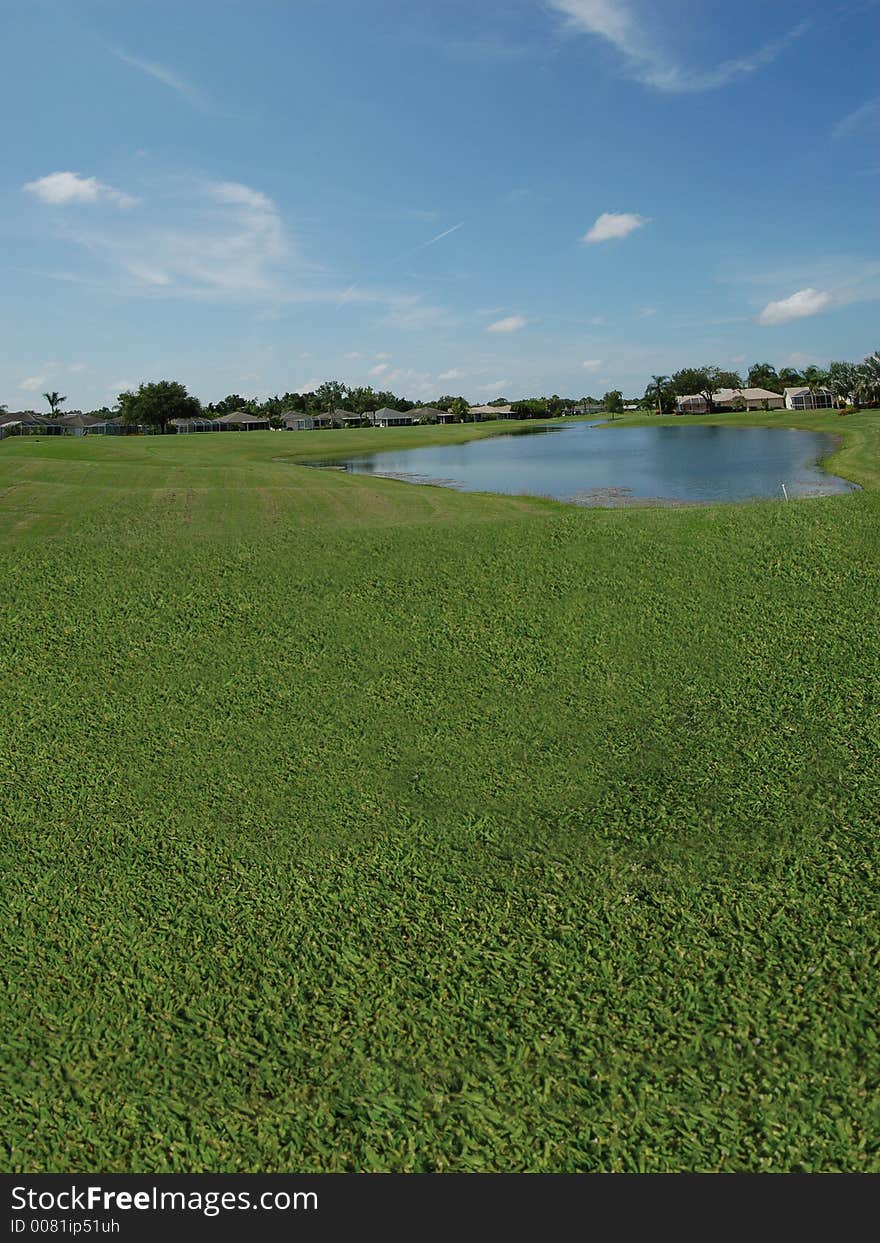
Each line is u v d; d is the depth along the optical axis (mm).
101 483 34125
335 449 76938
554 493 38062
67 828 8852
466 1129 5410
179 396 130625
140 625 14680
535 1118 5453
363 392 164125
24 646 13859
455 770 9828
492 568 16734
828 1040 5848
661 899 7406
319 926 7281
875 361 107625
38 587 16422
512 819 8773
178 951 7023
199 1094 5723
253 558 17938
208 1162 5293
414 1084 5723
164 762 10250
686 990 6367
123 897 7715
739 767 9508
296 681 12508
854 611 13688
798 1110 5387
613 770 9656
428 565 17078
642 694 11609
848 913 7043
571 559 16938
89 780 9844
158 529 22953
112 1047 6102
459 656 13180
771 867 7723
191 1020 6324
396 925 7262
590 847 8227
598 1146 5266
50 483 31719
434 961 6820
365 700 11836
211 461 52469
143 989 6633
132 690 12344
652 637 13445
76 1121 5562
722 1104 5461
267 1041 6109
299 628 14430
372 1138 5391
